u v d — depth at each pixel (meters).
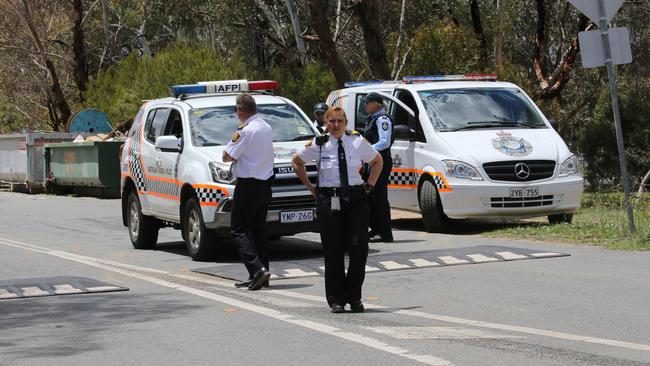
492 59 54.22
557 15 58.88
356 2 47.53
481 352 12.16
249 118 18.77
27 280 20.39
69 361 12.63
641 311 14.66
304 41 60.69
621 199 33.84
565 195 26.95
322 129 24.72
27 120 93.50
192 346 13.29
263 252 18.88
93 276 21.48
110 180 52.41
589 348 12.23
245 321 15.04
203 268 21.75
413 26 56.31
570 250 22.12
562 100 62.50
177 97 25.73
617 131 23.22
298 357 12.30
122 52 91.94
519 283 17.75
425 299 16.52
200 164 22.97
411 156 28.34
